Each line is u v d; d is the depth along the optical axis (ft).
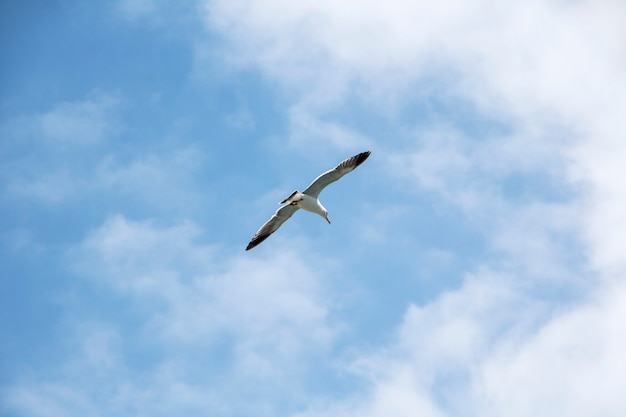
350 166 104.32
